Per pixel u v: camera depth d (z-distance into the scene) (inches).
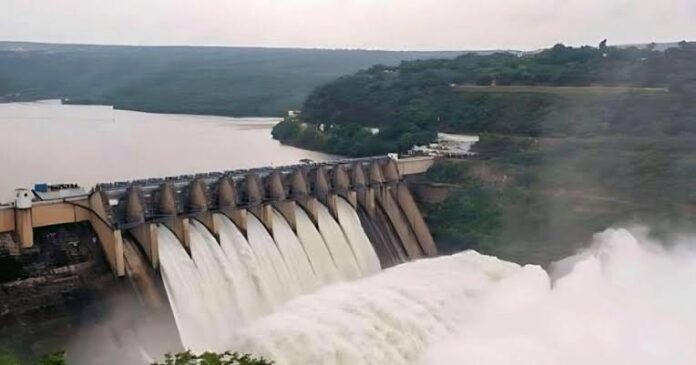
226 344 2234.3
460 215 3973.9
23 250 2100.1
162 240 2395.4
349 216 3316.9
